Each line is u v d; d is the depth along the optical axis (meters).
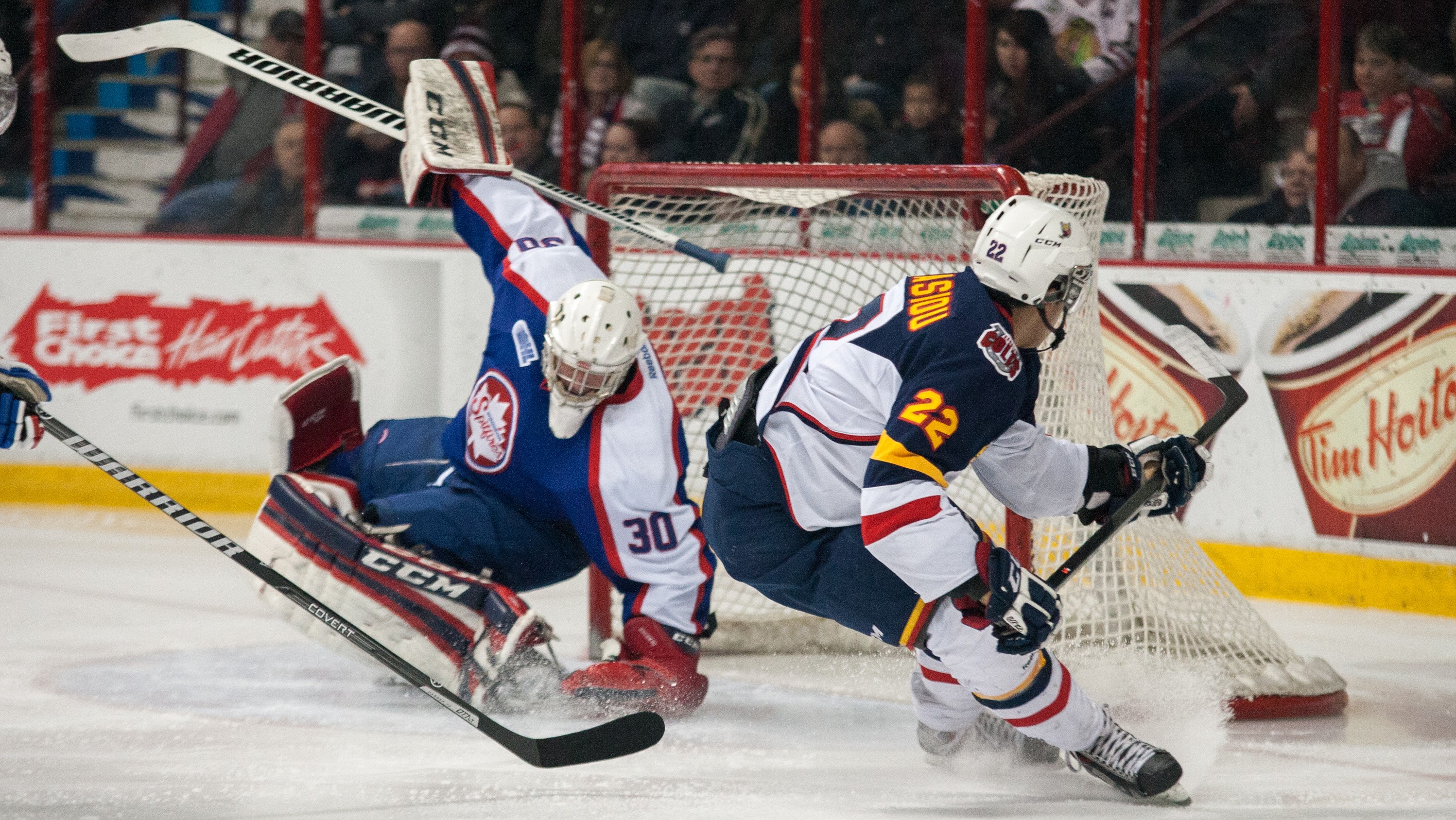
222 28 26.98
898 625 9.32
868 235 14.52
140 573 18.11
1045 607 8.74
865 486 8.64
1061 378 13.09
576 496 12.31
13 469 23.19
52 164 25.59
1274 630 16.16
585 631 15.73
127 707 11.99
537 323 12.52
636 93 24.25
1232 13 20.89
